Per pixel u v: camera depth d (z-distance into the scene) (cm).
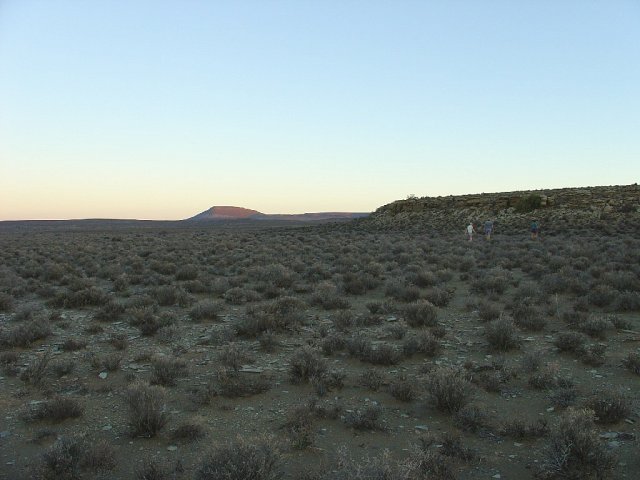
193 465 635
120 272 2519
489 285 1819
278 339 1253
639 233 4038
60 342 1238
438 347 1109
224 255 3378
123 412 806
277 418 784
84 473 615
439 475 597
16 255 3588
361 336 1137
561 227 4919
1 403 841
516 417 774
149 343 1233
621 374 944
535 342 1170
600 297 1509
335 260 2923
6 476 610
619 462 625
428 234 5306
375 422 761
